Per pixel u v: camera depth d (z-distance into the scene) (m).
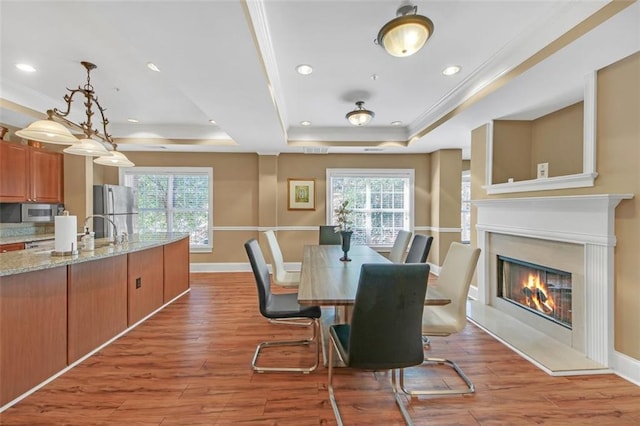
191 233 5.70
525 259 3.00
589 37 1.80
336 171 5.72
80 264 2.37
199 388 2.00
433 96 3.41
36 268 1.97
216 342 2.70
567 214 2.47
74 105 3.77
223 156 5.66
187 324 3.12
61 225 2.37
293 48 2.39
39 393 1.93
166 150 5.39
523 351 2.44
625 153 2.05
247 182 5.70
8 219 4.09
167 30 1.76
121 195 4.96
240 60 2.12
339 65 2.68
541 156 3.36
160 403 1.84
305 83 3.07
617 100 2.10
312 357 2.43
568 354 2.37
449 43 2.30
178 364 2.30
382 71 2.79
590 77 2.26
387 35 1.82
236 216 5.70
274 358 2.40
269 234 3.27
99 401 1.85
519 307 3.10
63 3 1.86
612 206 2.10
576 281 2.44
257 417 1.72
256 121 3.62
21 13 1.96
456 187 5.30
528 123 3.49
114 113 4.14
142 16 1.62
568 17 1.87
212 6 1.54
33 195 4.14
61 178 4.57
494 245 3.48
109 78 3.01
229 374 2.17
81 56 2.56
